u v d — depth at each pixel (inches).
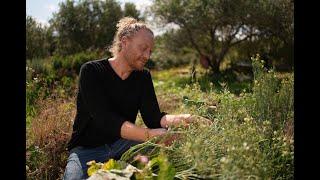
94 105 116.1
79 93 121.2
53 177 139.5
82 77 118.9
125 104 122.7
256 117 112.9
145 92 126.0
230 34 687.1
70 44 1045.8
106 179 86.2
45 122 156.2
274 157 94.5
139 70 122.7
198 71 705.6
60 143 144.3
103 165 96.6
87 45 1050.7
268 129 104.2
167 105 222.2
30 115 198.5
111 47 126.6
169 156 98.3
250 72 647.1
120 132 112.4
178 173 90.8
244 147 83.7
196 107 131.6
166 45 743.7
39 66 439.2
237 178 79.5
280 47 636.1
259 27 648.4
